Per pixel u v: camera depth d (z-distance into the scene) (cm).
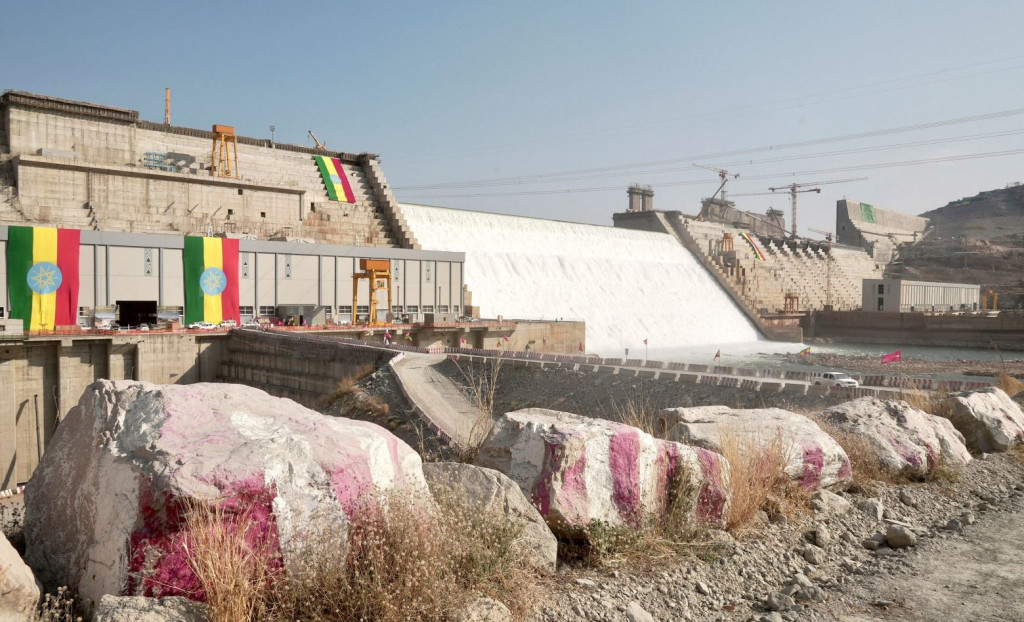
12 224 6525
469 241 11744
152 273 6488
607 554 1068
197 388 925
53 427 5669
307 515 793
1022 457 2067
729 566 1116
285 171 9756
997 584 1115
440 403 4731
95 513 790
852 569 1190
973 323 13938
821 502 1434
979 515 1527
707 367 5166
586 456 1139
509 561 923
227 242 6931
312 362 5872
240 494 764
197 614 693
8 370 5359
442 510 938
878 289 16425
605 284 13062
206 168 8988
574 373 4984
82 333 5659
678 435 1549
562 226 13788
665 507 1214
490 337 8400
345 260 7944
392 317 8019
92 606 750
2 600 702
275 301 7344
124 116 8050
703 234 17400
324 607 744
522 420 1235
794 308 17250
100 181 7300
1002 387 3816
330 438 877
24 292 5762
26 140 7306
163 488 739
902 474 1731
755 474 1359
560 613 877
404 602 752
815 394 3888
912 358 11800
